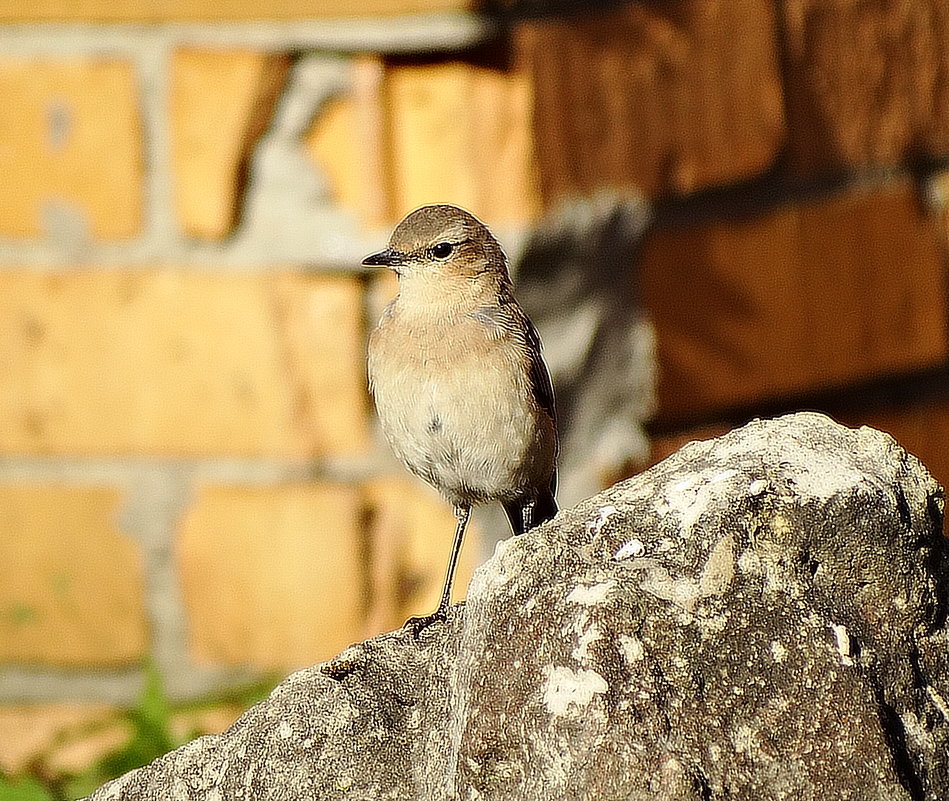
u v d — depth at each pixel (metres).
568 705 4.71
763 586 4.87
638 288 10.01
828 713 4.70
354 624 9.62
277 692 5.63
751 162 10.46
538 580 4.98
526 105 9.34
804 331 10.77
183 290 9.62
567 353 9.80
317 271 9.55
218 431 9.69
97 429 9.78
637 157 9.89
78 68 9.53
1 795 8.23
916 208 11.40
